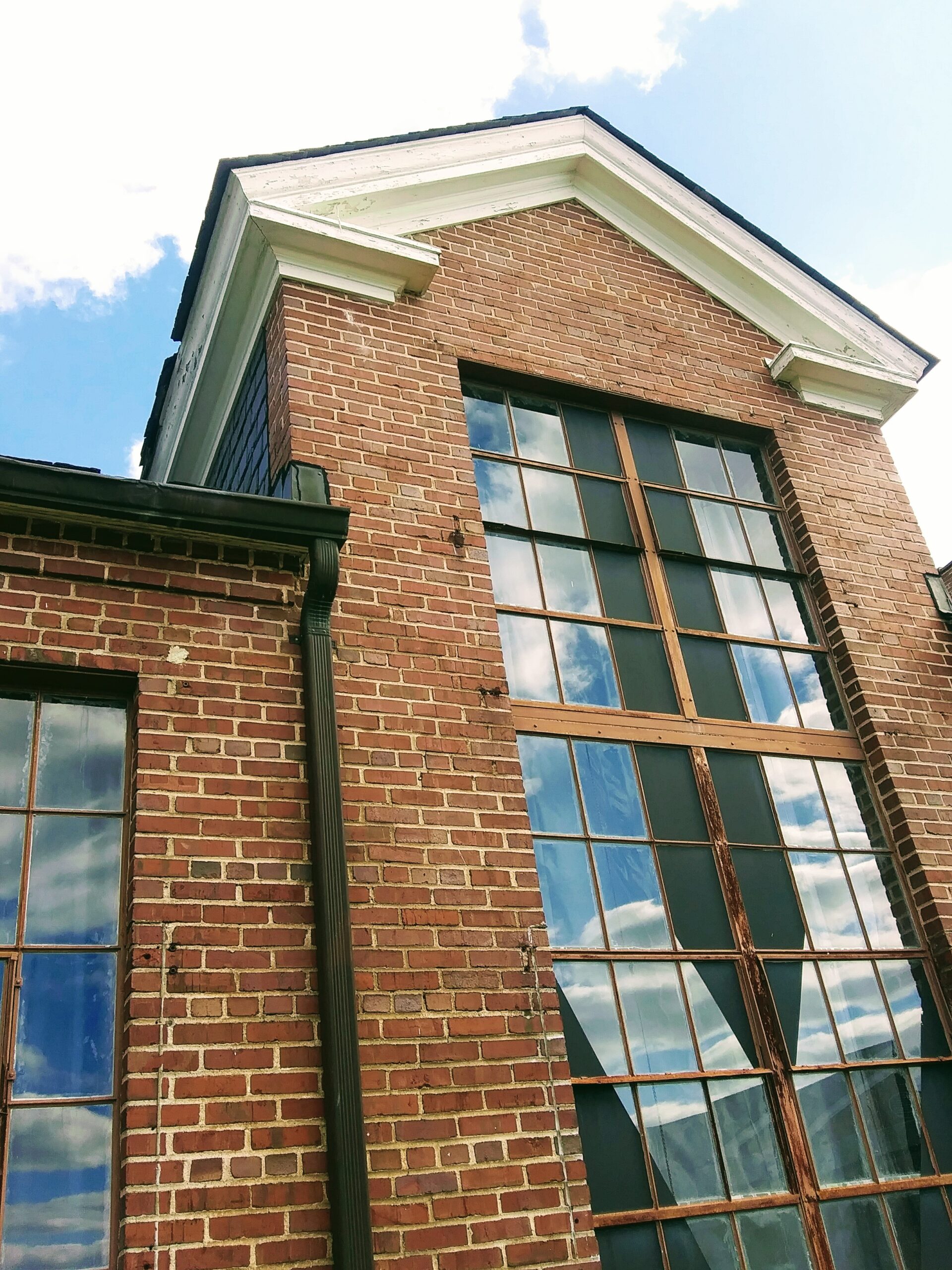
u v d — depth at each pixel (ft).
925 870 17.92
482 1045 12.77
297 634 14.61
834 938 17.02
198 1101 11.02
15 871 12.03
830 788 18.78
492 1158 12.10
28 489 13.17
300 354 17.72
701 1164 14.10
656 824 16.70
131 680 13.43
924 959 17.54
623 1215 13.24
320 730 13.55
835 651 20.43
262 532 14.47
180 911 11.98
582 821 16.12
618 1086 14.14
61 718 13.15
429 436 18.06
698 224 24.31
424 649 15.62
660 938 15.62
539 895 14.25
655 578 19.67
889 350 25.27
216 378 21.33
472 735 15.19
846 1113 15.44
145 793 12.54
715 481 21.97
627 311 22.67
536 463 19.95
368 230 19.30
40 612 13.17
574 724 16.98
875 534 22.35
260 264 19.08
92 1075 11.30
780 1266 13.79
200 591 14.24
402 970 12.84
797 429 23.16
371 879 13.26
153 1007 11.32
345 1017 11.75
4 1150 10.62
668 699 18.33
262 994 11.87
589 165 23.85
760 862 17.22
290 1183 10.97
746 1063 15.17
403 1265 11.12
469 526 17.40
